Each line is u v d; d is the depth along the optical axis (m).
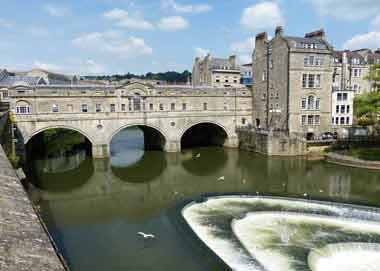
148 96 64.81
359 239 26.62
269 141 61.19
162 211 34.72
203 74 109.69
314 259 23.41
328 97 67.31
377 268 22.61
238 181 46.22
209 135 81.69
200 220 31.11
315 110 66.69
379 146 62.16
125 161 60.97
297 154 60.09
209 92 70.12
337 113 68.50
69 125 59.50
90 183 47.53
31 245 11.83
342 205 34.06
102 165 57.72
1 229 12.23
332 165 52.66
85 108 60.38
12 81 99.44
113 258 24.41
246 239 26.78
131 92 63.47
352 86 81.00
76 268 22.95
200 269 22.36
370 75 58.47
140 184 47.03
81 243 27.22
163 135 67.06
